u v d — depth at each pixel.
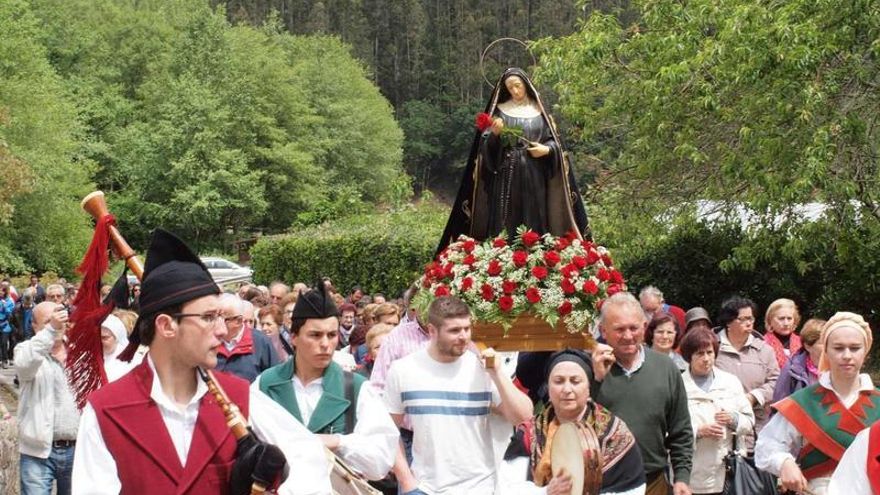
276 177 62.38
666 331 7.35
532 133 7.41
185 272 3.54
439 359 5.44
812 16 13.55
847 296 14.90
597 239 17.00
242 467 3.45
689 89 15.17
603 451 4.98
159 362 3.56
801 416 5.60
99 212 4.18
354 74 80.56
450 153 96.75
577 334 6.36
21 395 7.49
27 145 44.06
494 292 6.24
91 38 68.50
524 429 5.17
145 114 65.12
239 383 3.76
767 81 13.70
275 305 10.19
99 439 3.46
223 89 62.59
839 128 13.13
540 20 93.69
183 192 58.00
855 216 14.14
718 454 6.87
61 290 10.51
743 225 17.70
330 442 4.82
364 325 9.91
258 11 100.75
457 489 5.31
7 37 44.84
